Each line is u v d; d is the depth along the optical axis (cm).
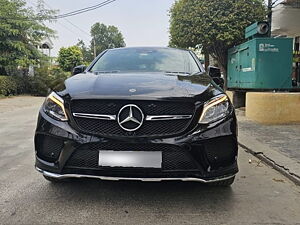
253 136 637
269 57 868
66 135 286
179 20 1148
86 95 293
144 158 278
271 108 786
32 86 2191
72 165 286
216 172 288
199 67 414
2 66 2041
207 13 1096
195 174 282
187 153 279
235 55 1077
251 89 952
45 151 299
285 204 316
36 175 388
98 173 282
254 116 825
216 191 342
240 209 301
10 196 322
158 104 285
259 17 1092
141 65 411
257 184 373
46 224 265
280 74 871
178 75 366
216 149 289
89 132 283
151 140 277
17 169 415
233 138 299
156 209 296
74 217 278
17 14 2092
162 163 278
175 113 286
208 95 305
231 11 1095
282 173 415
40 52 2250
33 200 312
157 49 455
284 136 637
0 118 966
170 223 269
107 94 292
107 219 275
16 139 621
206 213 290
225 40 1114
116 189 340
